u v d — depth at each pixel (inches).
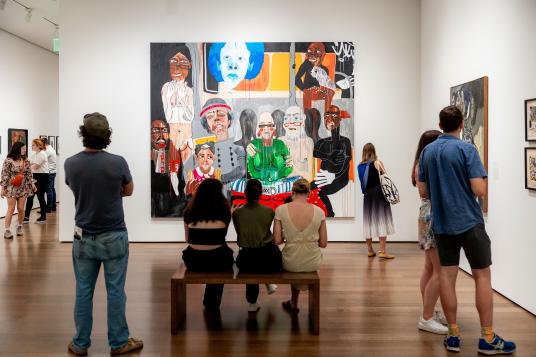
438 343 155.8
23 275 241.1
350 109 321.1
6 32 460.8
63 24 322.0
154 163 321.4
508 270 203.6
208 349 151.1
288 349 151.2
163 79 320.8
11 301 199.5
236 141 320.8
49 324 172.9
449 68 272.1
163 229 325.4
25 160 354.6
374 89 323.9
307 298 203.2
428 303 165.6
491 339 146.4
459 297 205.5
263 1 321.7
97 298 203.2
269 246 172.2
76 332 155.2
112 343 147.3
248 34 322.0
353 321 176.2
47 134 541.6
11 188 345.7
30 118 505.4
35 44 513.7
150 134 322.3
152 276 240.5
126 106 323.6
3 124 457.1
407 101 324.2
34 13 405.1
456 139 148.3
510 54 200.7
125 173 145.7
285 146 320.5
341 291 214.2
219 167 321.1
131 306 193.6
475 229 143.6
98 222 142.3
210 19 322.0
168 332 165.5
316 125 320.5
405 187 326.0
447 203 144.9
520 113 192.5
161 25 322.3
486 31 223.9
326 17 322.3
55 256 284.8
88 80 323.3
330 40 323.0
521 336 161.6
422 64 319.3
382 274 243.6
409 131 324.5
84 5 321.7
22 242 330.3
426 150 152.3
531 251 185.0
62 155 325.1
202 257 170.2
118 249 144.9
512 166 199.3
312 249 171.5
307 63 320.2
